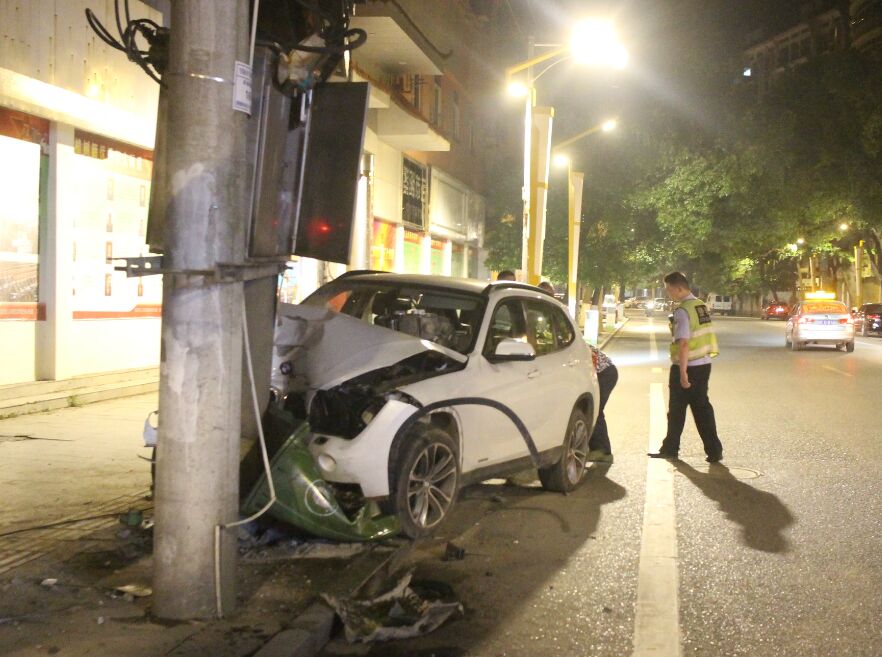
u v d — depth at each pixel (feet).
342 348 21.75
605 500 26.50
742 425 41.01
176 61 14.84
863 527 23.29
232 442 15.31
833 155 110.22
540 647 15.47
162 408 15.10
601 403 32.37
